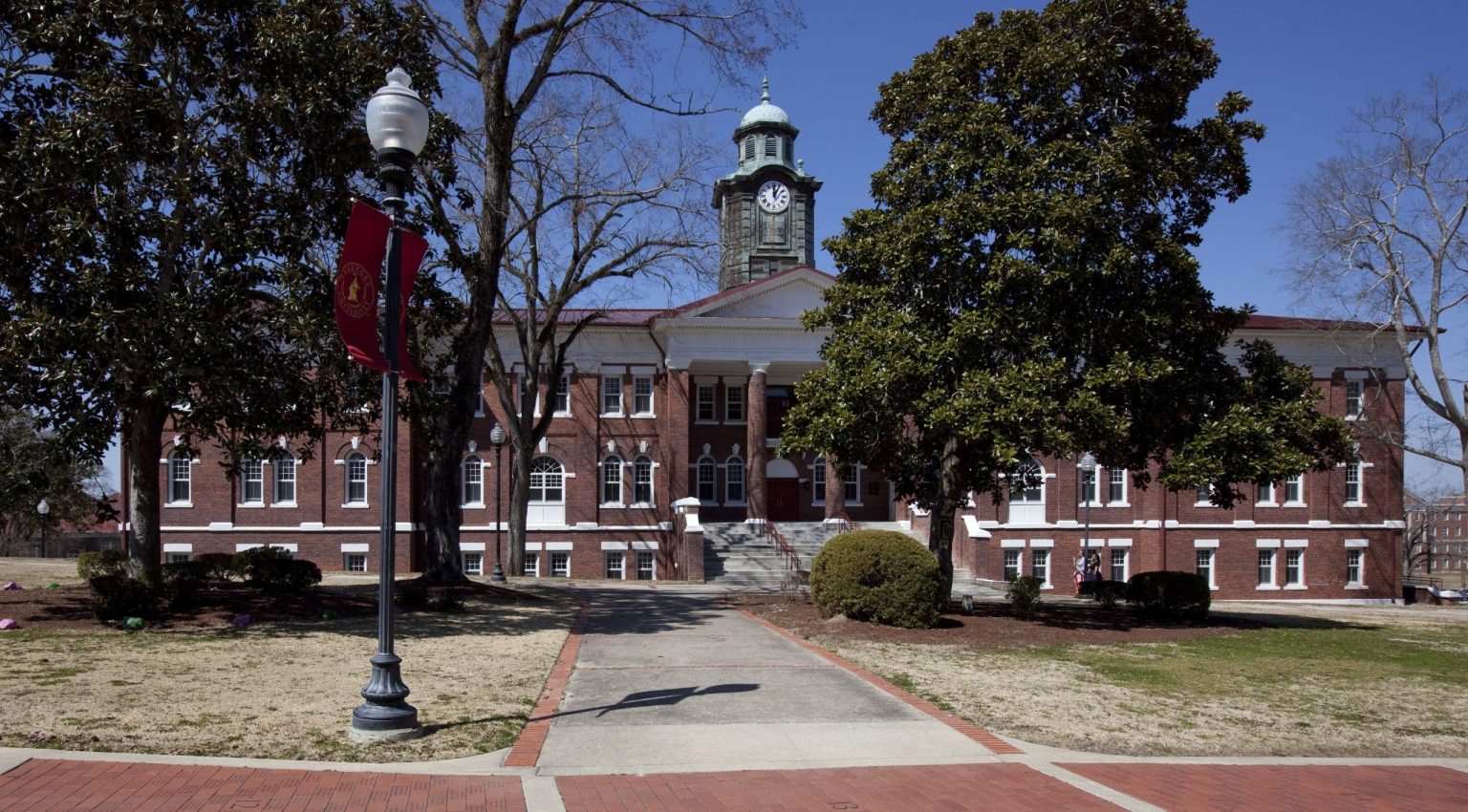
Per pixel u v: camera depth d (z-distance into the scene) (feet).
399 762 26.55
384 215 30.48
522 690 36.86
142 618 51.06
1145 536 142.00
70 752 25.82
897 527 137.80
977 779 26.53
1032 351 62.49
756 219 172.65
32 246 47.47
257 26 52.44
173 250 51.24
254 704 32.32
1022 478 74.90
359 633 50.60
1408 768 30.58
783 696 36.32
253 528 132.77
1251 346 70.95
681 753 28.40
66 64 49.52
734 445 148.77
